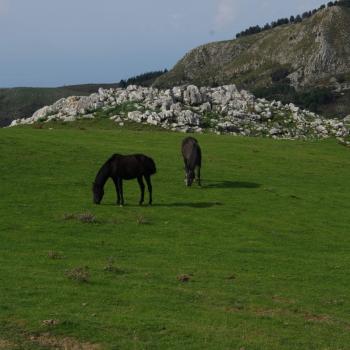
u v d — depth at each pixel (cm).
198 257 2125
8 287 1572
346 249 2466
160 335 1307
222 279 1855
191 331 1345
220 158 4941
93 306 1470
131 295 1590
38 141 4803
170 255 2127
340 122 8181
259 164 4791
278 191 3694
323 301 1712
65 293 1556
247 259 2156
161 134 6162
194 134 6381
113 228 2484
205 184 3762
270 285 1836
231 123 7544
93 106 8200
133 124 7369
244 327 1416
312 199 3547
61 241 2220
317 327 1470
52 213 2692
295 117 8150
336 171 4772
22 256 1962
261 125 7656
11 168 3666
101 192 2922
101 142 5225
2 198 2931
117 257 2044
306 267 2106
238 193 3512
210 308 1546
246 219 2869
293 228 2777
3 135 5009
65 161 4069
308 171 4656
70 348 1207
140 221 2619
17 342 1212
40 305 1443
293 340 1353
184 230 2548
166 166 4228
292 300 1692
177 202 3148
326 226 2880
